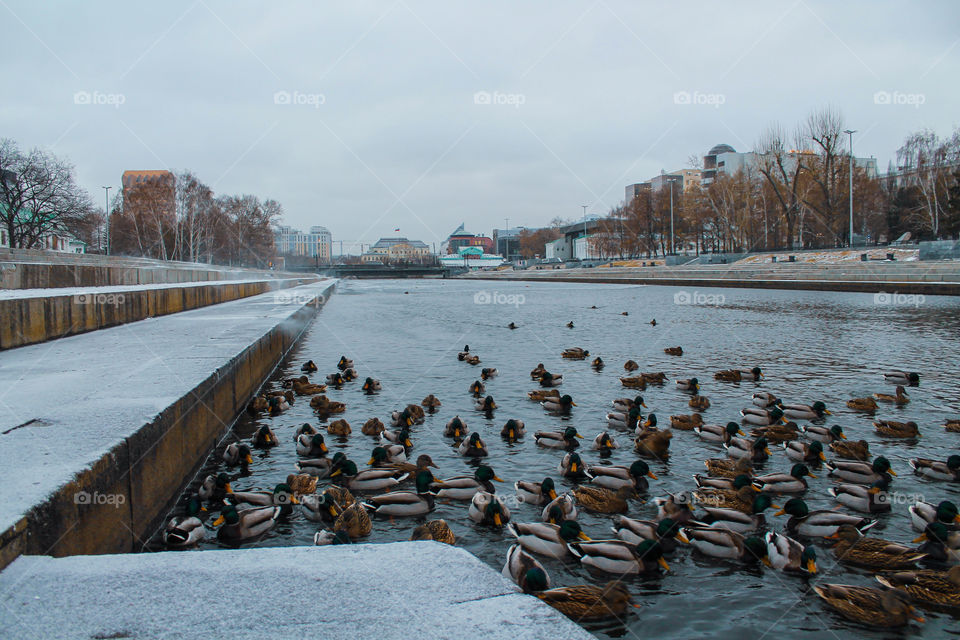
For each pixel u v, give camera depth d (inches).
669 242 5241.1
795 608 286.8
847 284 2434.8
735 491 404.2
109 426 317.7
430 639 135.8
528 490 407.5
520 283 5196.9
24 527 194.1
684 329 1439.5
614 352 1094.4
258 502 386.9
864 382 799.1
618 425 589.3
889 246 2883.9
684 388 757.9
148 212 3575.3
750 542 326.6
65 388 426.0
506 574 286.7
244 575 169.6
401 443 533.0
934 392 735.7
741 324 1520.7
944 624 274.7
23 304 655.1
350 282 6628.9
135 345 677.3
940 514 350.3
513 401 706.2
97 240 4205.2
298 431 542.3
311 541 351.6
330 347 1192.2
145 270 1456.7
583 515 387.9
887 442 542.3
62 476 235.3
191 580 166.9
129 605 153.0
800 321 1560.0
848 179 3575.3
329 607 150.9
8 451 271.4
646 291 3223.4
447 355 1067.9
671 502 366.3
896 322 1487.5
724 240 4458.7
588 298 2753.4
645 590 301.1
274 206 5123.0
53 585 164.9
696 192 4456.2
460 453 514.6
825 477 456.4
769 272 2999.5
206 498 404.8
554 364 965.2
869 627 272.7
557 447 527.8
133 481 305.6
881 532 365.1
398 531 363.9
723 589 302.2
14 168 2375.7
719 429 542.6
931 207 3260.3
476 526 371.9
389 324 1662.2
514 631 139.3
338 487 402.6
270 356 868.0
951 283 1991.9
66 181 2532.0
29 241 2481.5
